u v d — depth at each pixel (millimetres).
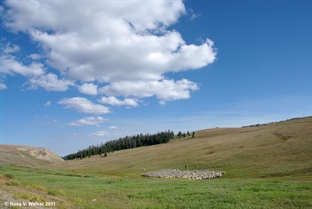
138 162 99312
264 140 87438
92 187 31000
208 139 137625
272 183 31375
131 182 39375
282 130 100938
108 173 81000
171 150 114250
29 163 190125
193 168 69875
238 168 59250
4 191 18219
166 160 91062
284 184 29641
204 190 26438
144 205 18828
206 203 19484
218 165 66188
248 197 21234
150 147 162375
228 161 67875
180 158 88688
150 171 75938
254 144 84438
